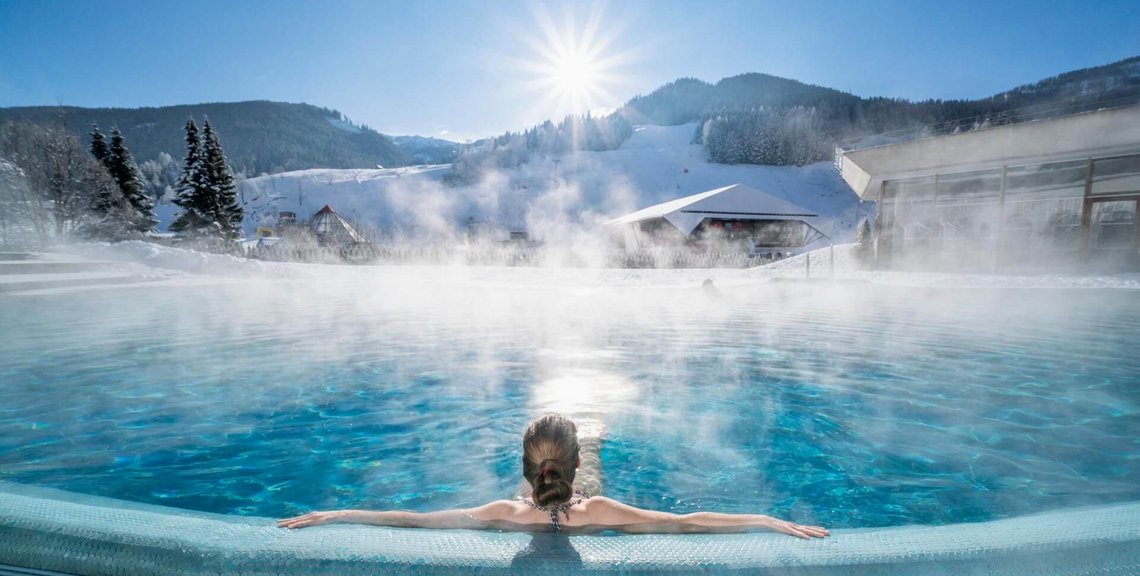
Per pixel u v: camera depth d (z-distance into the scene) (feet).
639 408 12.49
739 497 8.04
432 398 13.26
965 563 4.78
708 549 5.05
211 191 105.91
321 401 13.05
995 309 30.53
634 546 5.10
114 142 102.89
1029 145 50.34
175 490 8.23
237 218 112.47
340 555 4.92
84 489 8.20
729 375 15.64
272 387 14.24
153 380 14.90
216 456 9.64
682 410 12.34
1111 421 11.55
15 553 5.02
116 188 75.46
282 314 28.60
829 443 10.24
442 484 8.54
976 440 10.41
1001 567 4.76
